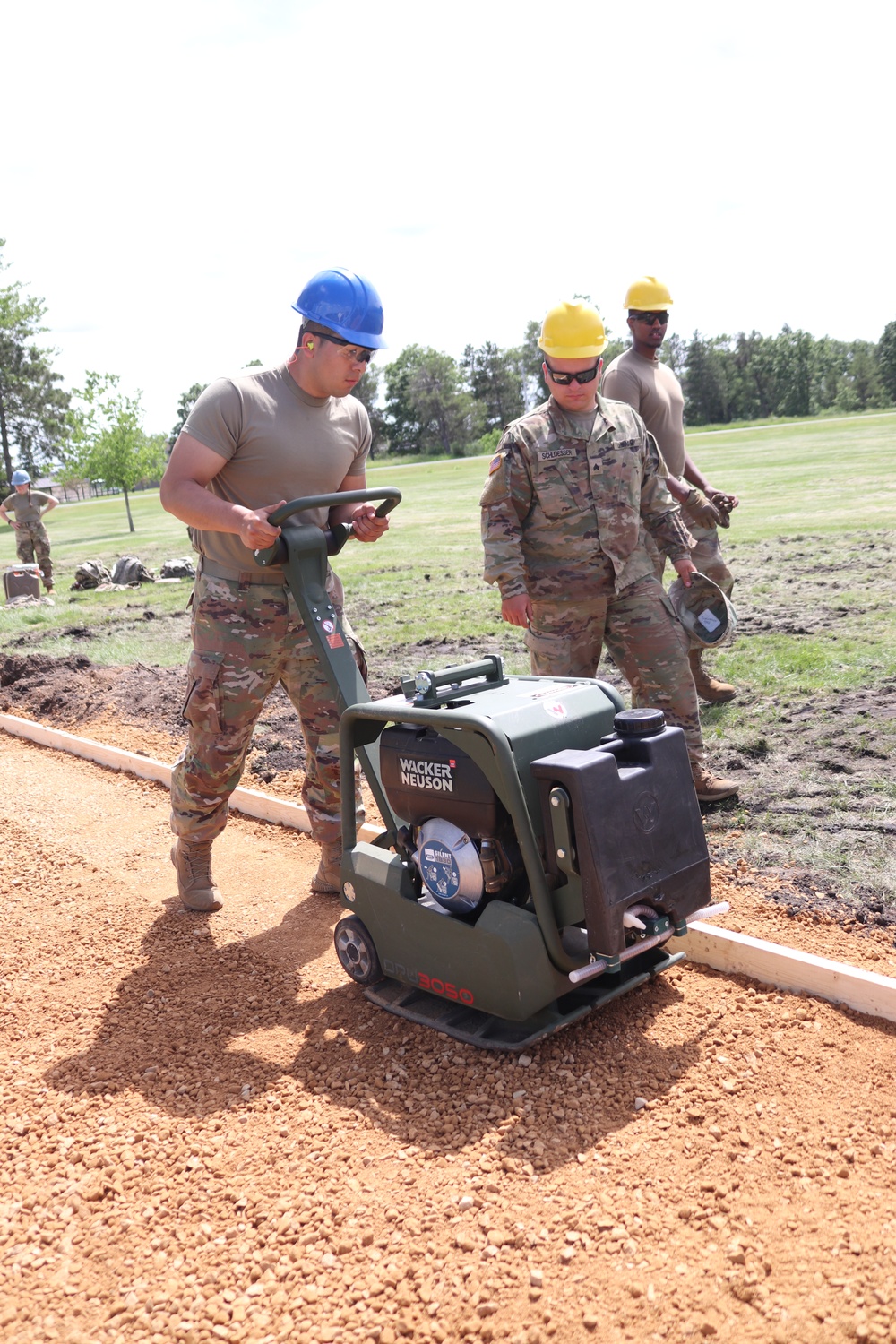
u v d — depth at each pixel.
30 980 4.15
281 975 4.01
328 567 4.04
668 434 5.72
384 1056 3.34
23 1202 2.77
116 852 5.49
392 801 3.48
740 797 4.98
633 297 5.41
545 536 4.50
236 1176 2.81
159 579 17.30
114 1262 2.52
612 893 2.95
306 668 4.23
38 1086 3.36
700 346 108.75
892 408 105.12
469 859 3.20
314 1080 3.26
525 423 4.46
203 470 3.80
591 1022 3.39
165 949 4.32
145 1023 3.72
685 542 4.78
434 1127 2.95
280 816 5.69
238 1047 3.50
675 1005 3.45
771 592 9.62
